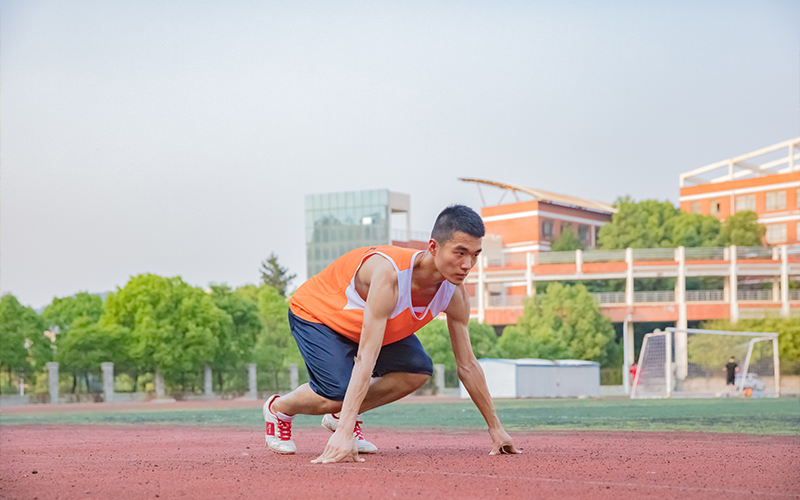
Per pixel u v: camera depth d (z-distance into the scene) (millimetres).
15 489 3221
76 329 34281
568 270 59812
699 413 14047
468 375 4676
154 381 37469
